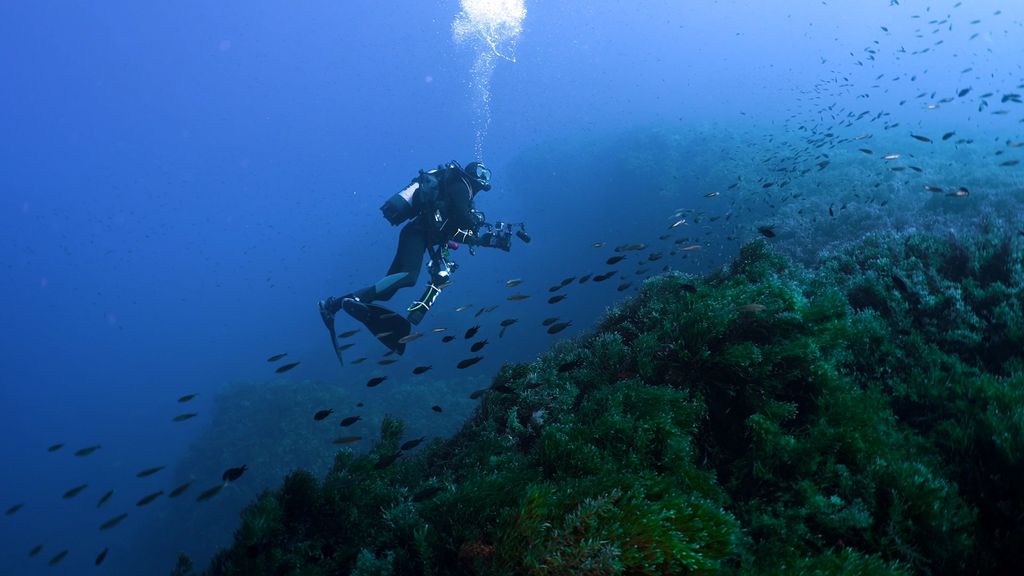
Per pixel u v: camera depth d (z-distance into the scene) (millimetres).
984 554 2309
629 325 4922
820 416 3193
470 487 2986
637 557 2170
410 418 19078
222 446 20359
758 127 27516
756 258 4992
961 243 4918
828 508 2588
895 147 19219
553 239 31641
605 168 29781
